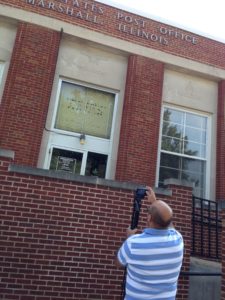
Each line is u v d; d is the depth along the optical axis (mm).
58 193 6074
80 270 5941
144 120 9422
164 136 10047
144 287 2744
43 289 5688
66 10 9297
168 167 9859
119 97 9695
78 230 6062
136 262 2795
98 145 9250
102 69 9664
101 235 6180
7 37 8930
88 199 6234
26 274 5648
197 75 10641
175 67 10305
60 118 9070
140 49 9859
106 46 9586
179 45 10414
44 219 5914
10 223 5734
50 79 8789
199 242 8289
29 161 8141
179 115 10398
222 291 4676
